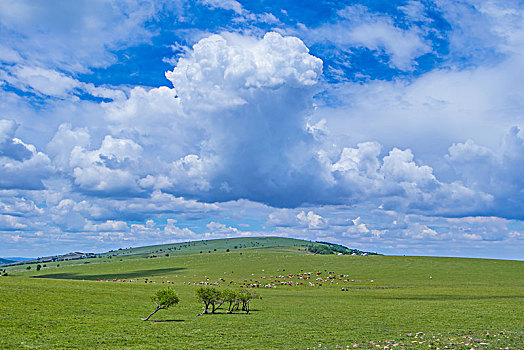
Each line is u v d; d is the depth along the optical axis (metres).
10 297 61.84
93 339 39.16
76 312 57.28
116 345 36.47
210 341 38.50
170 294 57.62
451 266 179.50
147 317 57.59
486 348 31.08
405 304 76.25
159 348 35.09
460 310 62.88
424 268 177.62
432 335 38.94
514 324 46.56
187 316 60.59
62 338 39.19
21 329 42.50
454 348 31.45
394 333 41.41
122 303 71.19
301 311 66.88
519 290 105.75
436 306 70.44
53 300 64.88
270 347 34.88
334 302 84.00
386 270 177.62
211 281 168.12
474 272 161.12
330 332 43.12
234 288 131.50
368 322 51.25
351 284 143.62
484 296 90.94
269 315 61.41
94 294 78.62
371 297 95.81
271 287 139.50
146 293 93.06
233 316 60.44
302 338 39.38
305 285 144.38
